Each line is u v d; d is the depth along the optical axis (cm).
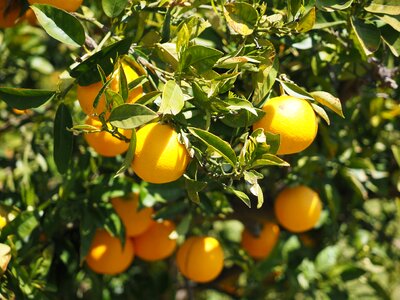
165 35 95
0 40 153
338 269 144
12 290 104
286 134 89
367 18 100
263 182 133
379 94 120
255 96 91
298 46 106
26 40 154
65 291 131
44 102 92
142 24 100
